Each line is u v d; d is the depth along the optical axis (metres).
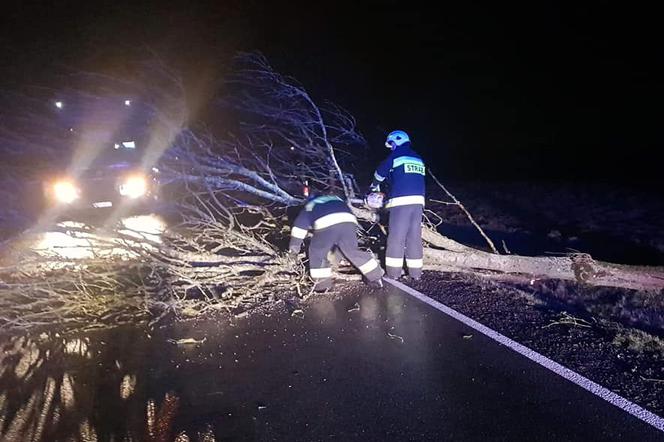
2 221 8.05
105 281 6.29
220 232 6.94
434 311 5.49
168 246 6.93
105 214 9.88
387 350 4.63
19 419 3.77
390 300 5.88
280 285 6.48
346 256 6.20
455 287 6.22
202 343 4.97
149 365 4.55
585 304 5.61
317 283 6.18
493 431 3.39
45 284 5.97
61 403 3.97
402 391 3.92
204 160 7.41
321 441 3.37
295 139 8.87
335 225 5.98
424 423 3.51
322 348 4.74
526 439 3.30
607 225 9.08
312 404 3.81
